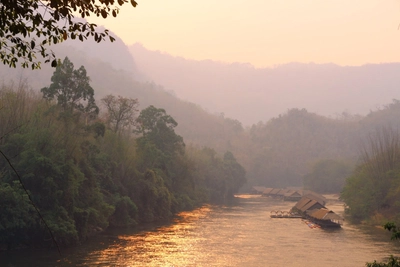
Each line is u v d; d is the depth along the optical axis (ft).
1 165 162.91
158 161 316.19
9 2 35.12
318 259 150.61
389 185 271.49
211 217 290.76
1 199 145.69
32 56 39.50
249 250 166.71
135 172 264.31
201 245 175.83
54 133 181.47
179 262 141.90
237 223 256.93
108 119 282.77
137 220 250.16
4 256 140.67
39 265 130.00
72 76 219.82
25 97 189.47
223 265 139.33
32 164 158.71
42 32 38.09
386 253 162.61
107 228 220.64
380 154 306.14
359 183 305.12
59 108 212.84
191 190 379.35
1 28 36.83
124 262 138.92
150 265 135.95
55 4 34.86
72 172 172.76
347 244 183.21
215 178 498.69
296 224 256.32
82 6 35.63
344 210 331.36
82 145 211.61
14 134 167.94
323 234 214.69
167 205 279.90
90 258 143.02
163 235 201.36
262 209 362.74
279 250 167.53
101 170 229.25
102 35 37.55
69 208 169.58
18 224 146.10
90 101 226.38
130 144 280.92
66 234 158.40
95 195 199.11
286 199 497.46
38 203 159.12
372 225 253.65
